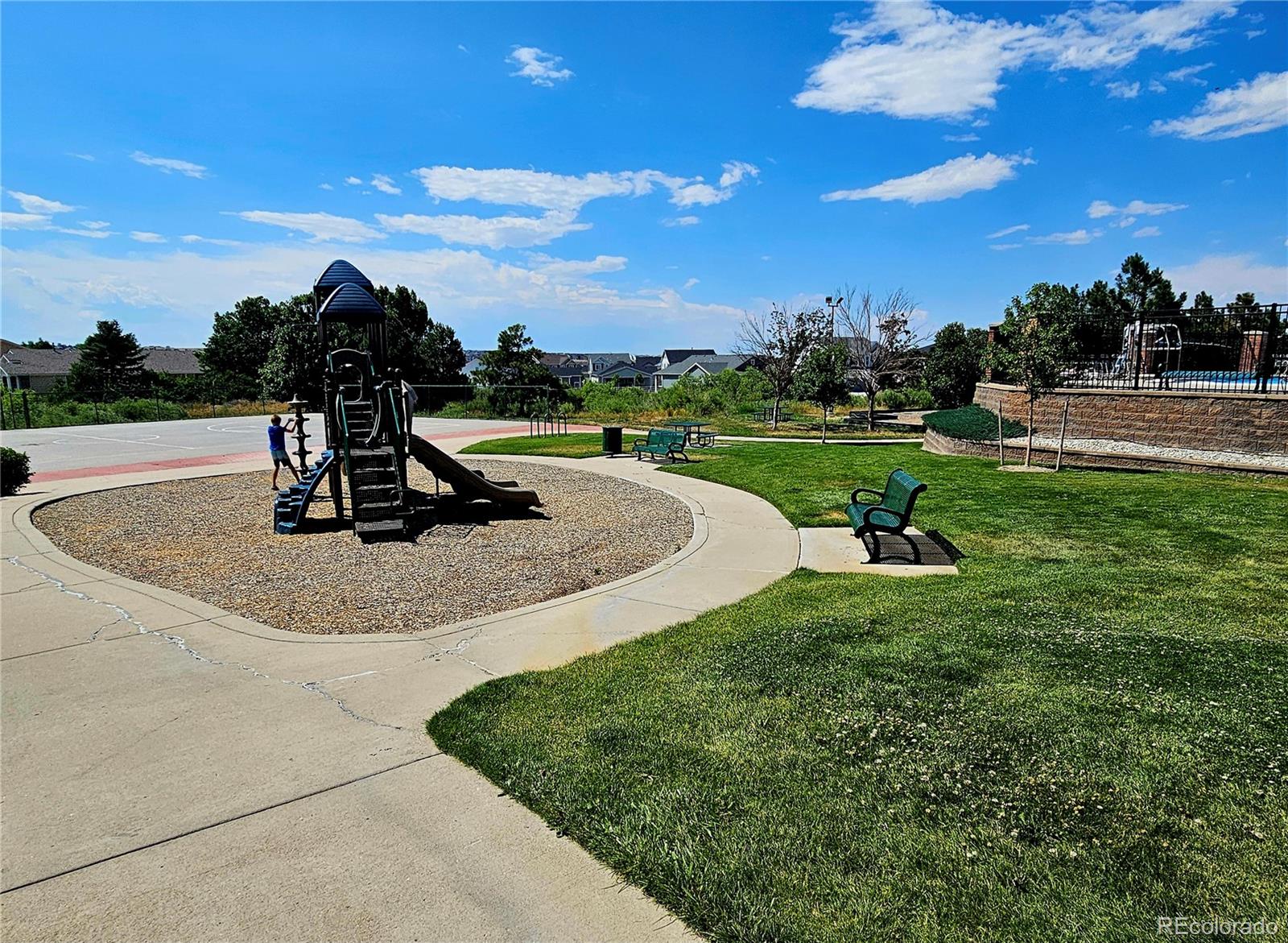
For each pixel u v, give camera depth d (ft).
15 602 22.35
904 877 9.28
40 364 233.76
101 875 9.71
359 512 32.83
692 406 125.49
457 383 172.65
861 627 18.34
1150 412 52.80
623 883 9.51
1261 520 29.86
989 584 22.15
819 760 12.12
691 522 35.32
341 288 38.52
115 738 13.58
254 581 25.18
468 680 16.34
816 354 87.45
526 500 38.17
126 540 32.04
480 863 9.91
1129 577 22.38
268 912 9.00
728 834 10.23
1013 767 11.56
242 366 209.77
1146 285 135.13
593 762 12.30
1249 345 61.05
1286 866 9.17
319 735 13.66
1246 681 14.14
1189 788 10.77
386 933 8.65
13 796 11.66
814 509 37.19
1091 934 8.23
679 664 16.79
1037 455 50.60
